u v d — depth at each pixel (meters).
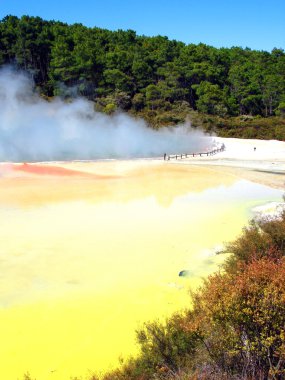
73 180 34.72
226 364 7.51
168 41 116.69
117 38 113.25
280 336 6.85
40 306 12.74
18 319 11.95
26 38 96.81
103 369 9.45
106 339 10.80
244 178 36.69
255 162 47.81
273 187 32.53
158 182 34.41
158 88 92.75
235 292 7.48
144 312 12.21
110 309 12.49
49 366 9.74
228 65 111.44
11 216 22.91
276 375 6.91
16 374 9.48
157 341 8.97
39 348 10.49
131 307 12.55
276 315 7.13
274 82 99.44
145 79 96.56
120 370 9.00
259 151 59.16
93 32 111.94
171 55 107.19
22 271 15.35
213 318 7.62
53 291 13.77
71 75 90.56
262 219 20.86
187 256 16.97
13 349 10.46
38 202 26.39
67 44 98.12
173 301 12.91
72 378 9.19
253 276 7.96
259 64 114.12
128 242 18.73
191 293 11.50
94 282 14.47
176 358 8.43
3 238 19.06
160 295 13.33
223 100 94.12
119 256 16.97
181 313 10.74
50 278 14.79
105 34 112.50
